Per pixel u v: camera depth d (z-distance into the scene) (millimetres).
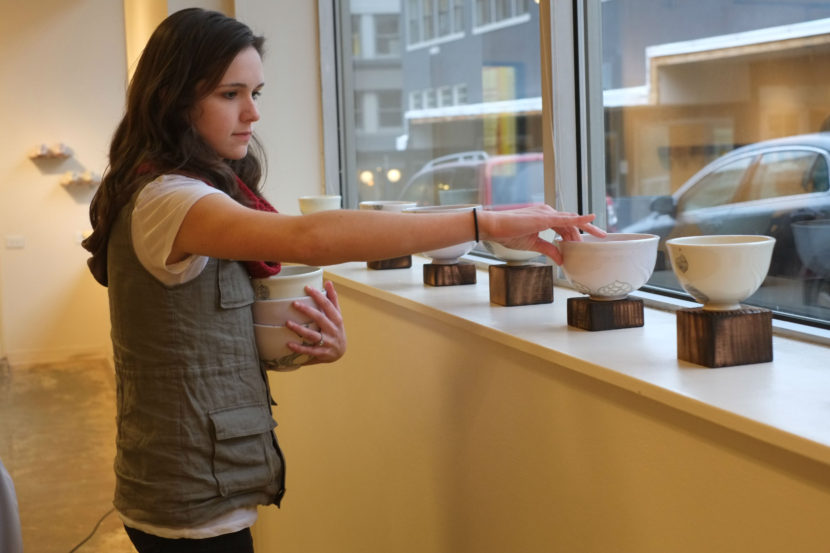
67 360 7285
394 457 2027
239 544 1353
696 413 940
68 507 3939
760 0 1393
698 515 1021
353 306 2258
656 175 1693
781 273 1380
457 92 2537
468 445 1637
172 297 1261
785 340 1234
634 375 1056
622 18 1743
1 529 1415
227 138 1331
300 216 1158
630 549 1163
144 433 1283
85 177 7082
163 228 1200
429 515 1845
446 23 2551
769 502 910
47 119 7121
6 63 6996
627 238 1361
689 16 1571
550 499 1359
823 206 1293
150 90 1268
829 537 838
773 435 838
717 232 1548
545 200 1875
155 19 3975
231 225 1157
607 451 1194
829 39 1271
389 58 2914
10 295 7199
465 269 1929
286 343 1369
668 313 1474
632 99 1740
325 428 2543
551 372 1325
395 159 2959
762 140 1414
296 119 3221
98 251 1358
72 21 7102
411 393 1897
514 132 2264
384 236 1146
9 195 7121
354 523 2352
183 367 1268
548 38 1802
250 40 1313
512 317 1486
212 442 1281
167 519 1271
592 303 1333
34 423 5352
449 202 2660
